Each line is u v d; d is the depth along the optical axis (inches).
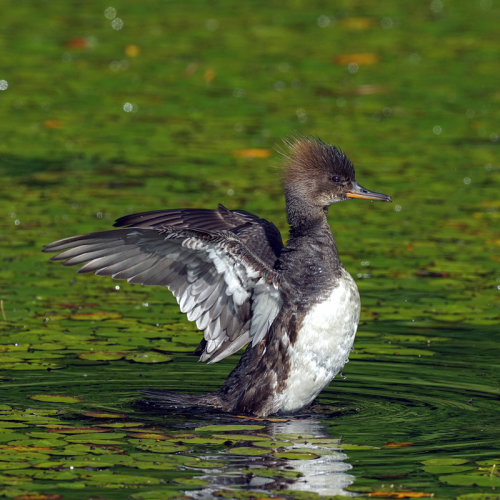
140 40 1152.2
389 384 404.8
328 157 408.5
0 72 1006.4
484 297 511.2
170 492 288.7
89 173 723.4
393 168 743.7
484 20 1299.2
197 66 1042.1
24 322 466.0
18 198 662.5
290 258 386.6
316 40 1168.8
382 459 319.6
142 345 443.5
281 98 942.4
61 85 972.6
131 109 898.7
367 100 941.2
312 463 314.5
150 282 356.2
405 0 1428.4
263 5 1374.3
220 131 834.8
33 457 312.8
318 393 379.6
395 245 592.1
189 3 1378.0
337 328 374.9
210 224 414.6
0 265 550.0
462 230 619.8
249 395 376.2
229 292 367.6
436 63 1079.6
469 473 306.0
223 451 323.6
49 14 1279.5
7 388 387.9
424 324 475.8
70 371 410.6
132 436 335.6
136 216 413.4
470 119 886.4
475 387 400.5
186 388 399.5
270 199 661.3
